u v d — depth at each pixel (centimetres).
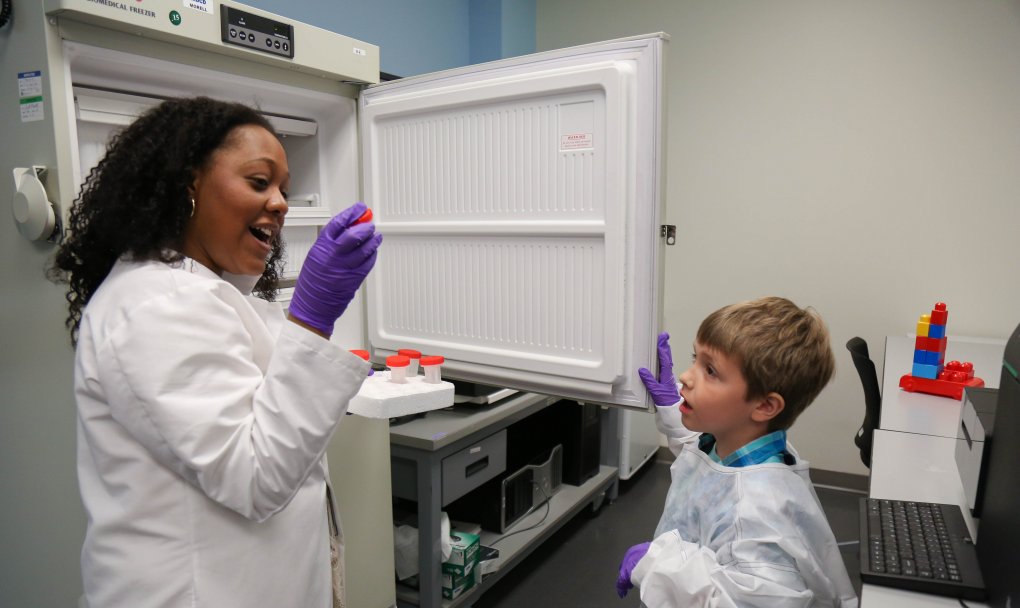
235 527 79
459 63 310
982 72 256
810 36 280
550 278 120
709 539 87
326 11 232
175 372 70
